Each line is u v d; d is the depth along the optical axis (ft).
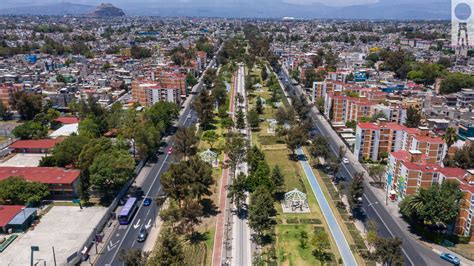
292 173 651.25
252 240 463.01
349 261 422.00
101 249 441.27
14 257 420.36
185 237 469.16
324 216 517.14
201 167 530.27
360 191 515.09
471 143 653.71
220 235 473.67
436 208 445.78
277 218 511.40
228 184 614.75
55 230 474.08
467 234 454.40
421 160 541.34
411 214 478.59
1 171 580.30
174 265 354.13
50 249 435.53
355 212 528.22
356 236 468.75
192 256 429.38
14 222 467.11
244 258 428.56
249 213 473.67
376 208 539.70
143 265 367.86
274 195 570.46
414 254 435.94
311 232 477.36
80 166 582.76
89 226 483.92
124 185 577.02
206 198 568.82
